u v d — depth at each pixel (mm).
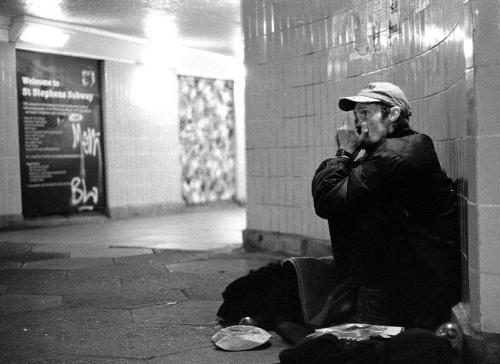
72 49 11484
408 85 4957
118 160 12648
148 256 7684
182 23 10953
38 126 11344
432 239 3584
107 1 9359
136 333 4168
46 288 5758
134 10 9945
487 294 3033
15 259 7590
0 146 10641
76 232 10516
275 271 4250
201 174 14781
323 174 3881
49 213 11578
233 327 3947
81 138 12086
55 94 11609
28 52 11148
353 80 6066
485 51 2988
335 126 6414
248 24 7637
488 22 2980
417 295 3625
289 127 7109
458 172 3592
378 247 3645
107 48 12008
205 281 5977
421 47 4617
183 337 4059
